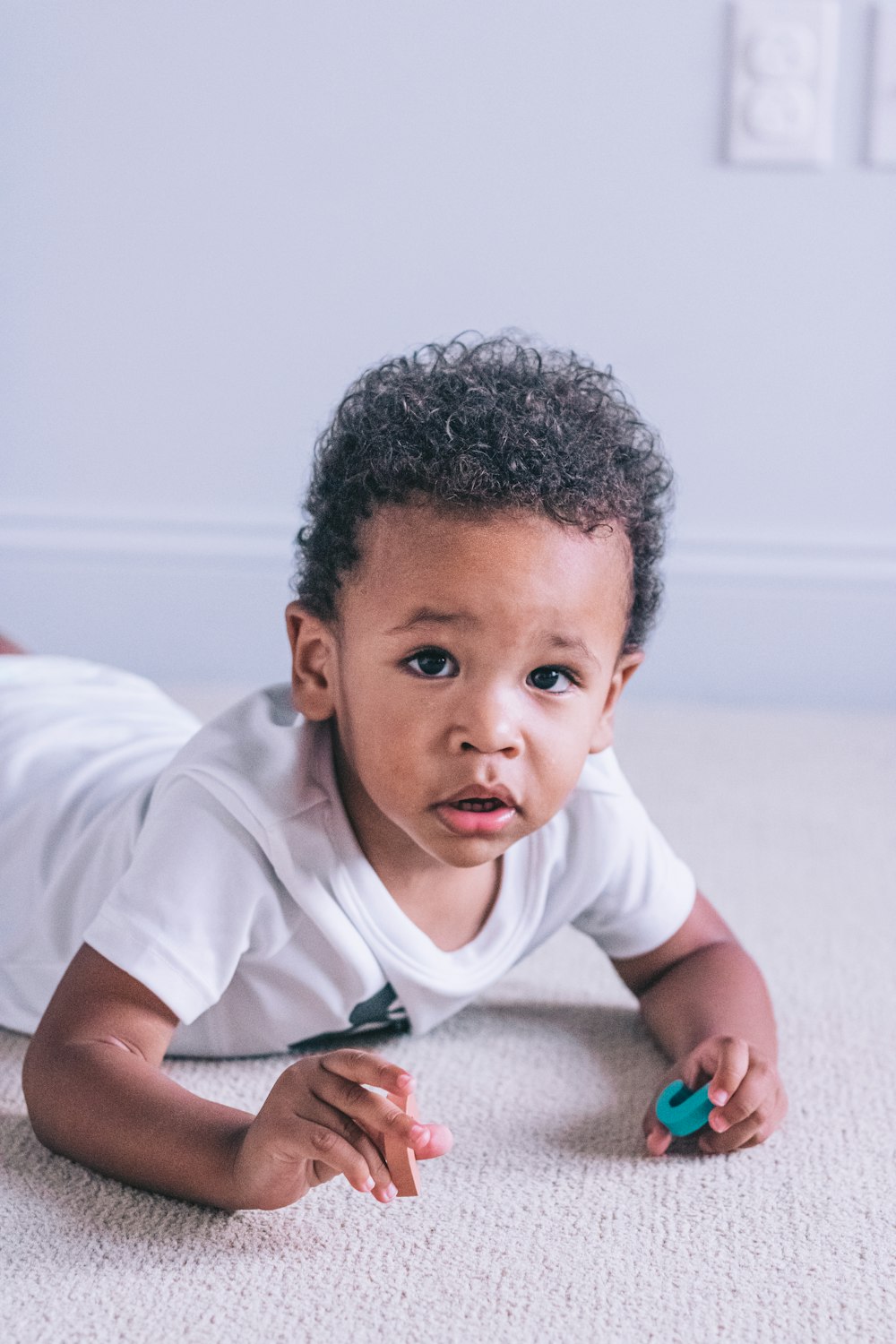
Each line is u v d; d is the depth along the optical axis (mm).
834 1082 805
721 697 1774
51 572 1763
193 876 693
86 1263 608
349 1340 565
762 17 1643
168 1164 639
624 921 828
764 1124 715
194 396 1735
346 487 665
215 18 1665
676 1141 734
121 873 780
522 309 1721
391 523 642
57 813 866
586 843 783
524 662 632
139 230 1704
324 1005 757
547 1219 656
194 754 725
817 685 1767
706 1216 665
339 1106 593
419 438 645
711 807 1323
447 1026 859
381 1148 593
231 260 1710
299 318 1722
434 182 1695
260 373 1731
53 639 1778
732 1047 719
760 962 969
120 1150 649
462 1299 594
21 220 1697
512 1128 740
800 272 1701
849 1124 759
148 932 686
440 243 1707
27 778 910
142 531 1758
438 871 741
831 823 1290
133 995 688
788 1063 826
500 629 625
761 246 1698
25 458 1747
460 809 637
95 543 1753
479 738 621
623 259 1706
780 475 1738
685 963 849
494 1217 656
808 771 1455
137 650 1777
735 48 1654
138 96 1677
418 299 1720
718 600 1752
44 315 1718
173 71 1673
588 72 1674
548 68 1674
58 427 1740
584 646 644
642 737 1575
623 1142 730
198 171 1692
